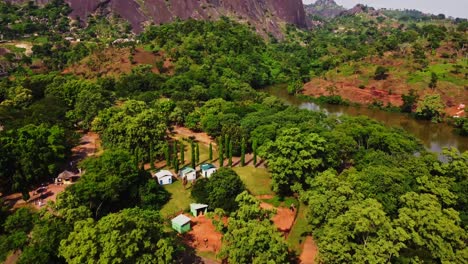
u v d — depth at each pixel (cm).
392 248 2553
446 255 2642
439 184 3631
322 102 11706
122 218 2812
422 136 8350
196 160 5631
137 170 4350
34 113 6191
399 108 10425
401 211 2975
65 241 2789
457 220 2969
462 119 8756
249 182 4950
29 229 3353
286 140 4475
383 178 3553
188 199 4556
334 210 3150
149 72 11300
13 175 4459
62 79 8569
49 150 4903
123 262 2670
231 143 5438
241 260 2831
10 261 3184
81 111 6869
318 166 4553
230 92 10131
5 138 4647
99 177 4034
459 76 11044
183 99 8956
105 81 10100
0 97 8031
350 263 2678
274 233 2995
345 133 5491
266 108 7544
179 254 3416
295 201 4478
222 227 3659
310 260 3422
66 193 3575
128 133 5366
